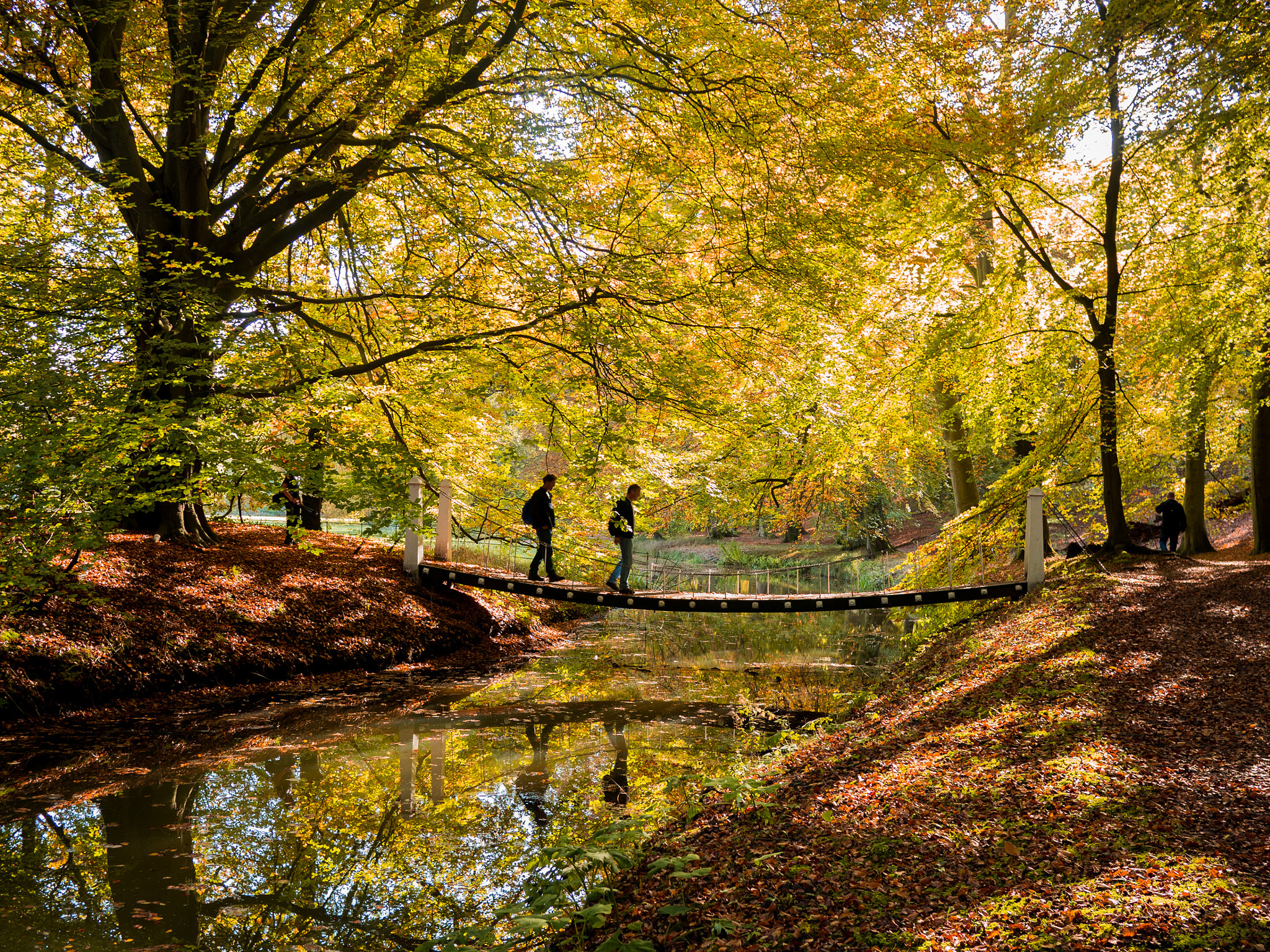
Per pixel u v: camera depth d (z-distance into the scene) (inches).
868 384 641.0
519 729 362.3
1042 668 297.9
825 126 444.8
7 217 415.8
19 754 299.3
